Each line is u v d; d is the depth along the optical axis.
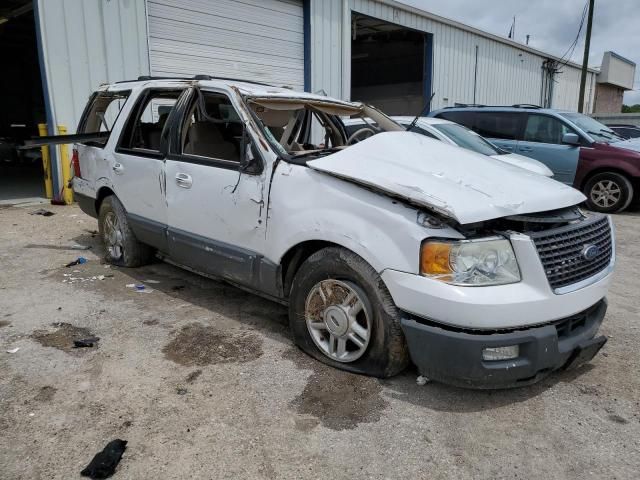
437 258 2.70
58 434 2.59
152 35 9.52
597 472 2.43
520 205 2.89
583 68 24.17
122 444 2.51
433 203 2.71
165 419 2.73
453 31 17.55
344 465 2.43
